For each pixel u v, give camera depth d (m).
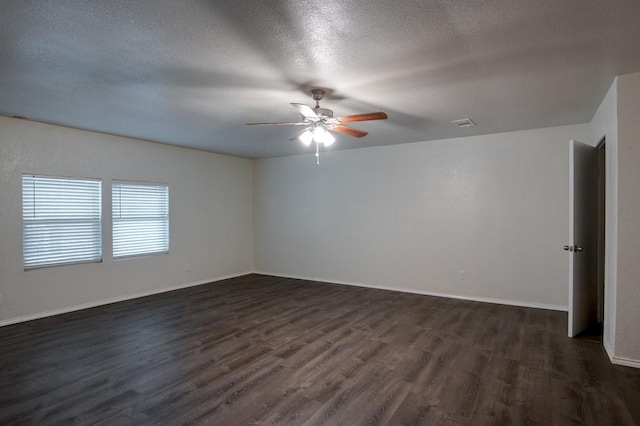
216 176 6.65
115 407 2.42
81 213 4.83
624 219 2.94
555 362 3.07
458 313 4.53
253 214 7.38
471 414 2.32
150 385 2.71
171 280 5.91
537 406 2.41
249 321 4.24
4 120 4.13
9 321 4.16
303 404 2.45
